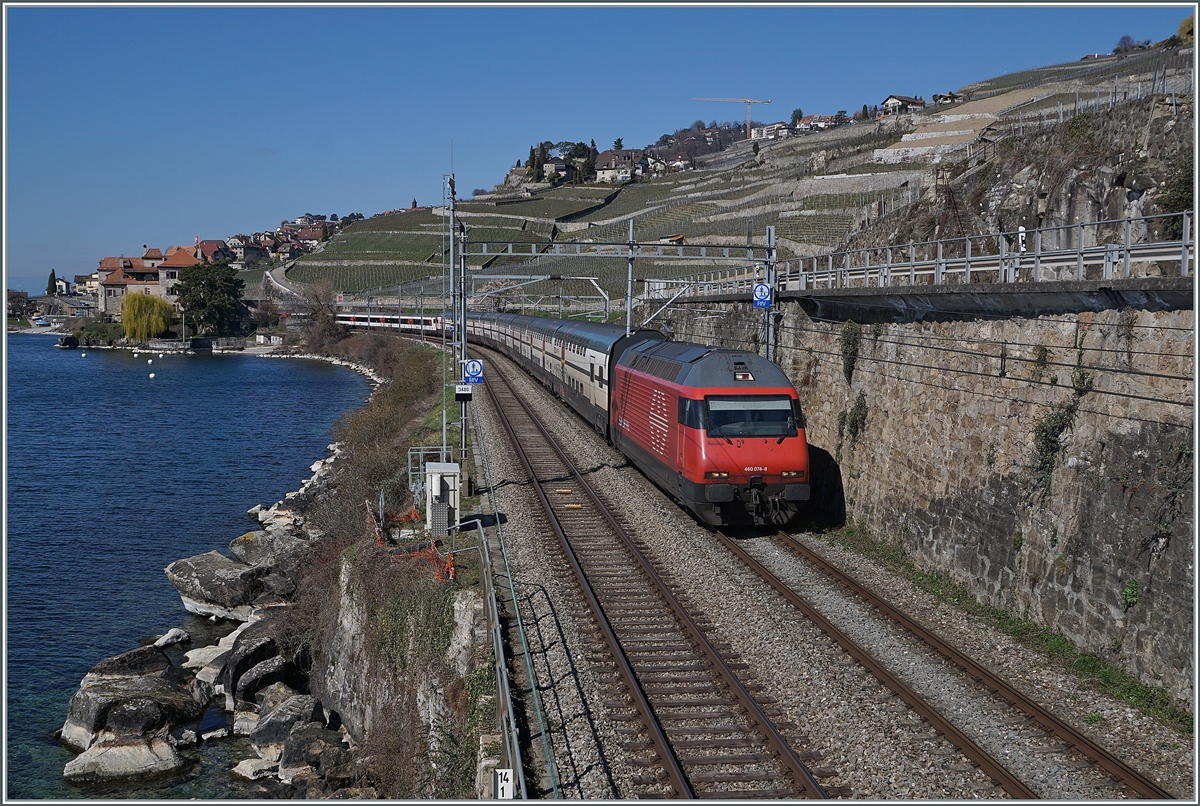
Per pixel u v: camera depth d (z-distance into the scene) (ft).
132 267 554.05
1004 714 39.11
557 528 68.08
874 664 42.88
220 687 73.46
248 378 302.25
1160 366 41.65
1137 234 81.15
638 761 35.65
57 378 299.99
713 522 67.46
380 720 57.26
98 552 110.73
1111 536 43.73
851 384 71.82
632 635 48.49
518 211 570.46
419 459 92.27
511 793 33.65
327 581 78.07
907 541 62.03
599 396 108.06
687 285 152.87
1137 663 41.42
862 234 153.17
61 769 63.21
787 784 33.76
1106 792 33.09
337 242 635.66
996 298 52.54
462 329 94.38
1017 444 51.34
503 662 40.68
